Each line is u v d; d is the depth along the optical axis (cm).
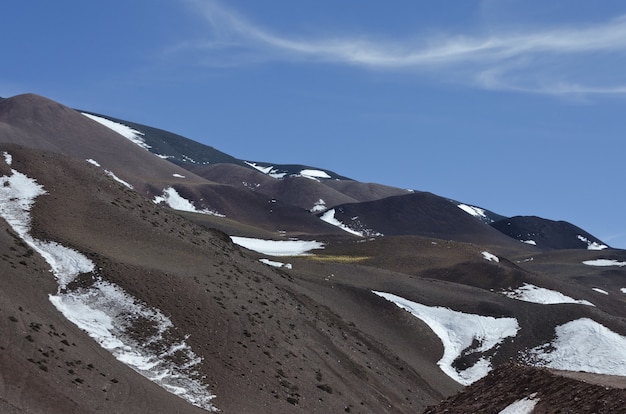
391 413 5119
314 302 6919
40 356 3638
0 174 6022
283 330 5444
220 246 7119
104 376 3834
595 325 7775
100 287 4775
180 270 5516
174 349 4506
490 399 3075
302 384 4772
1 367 3350
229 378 4444
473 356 7531
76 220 5712
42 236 5212
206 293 5259
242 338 4934
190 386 4241
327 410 4606
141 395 3803
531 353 7550
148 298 4834
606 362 7206
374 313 7675
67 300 4606
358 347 6219
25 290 4369
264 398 4394
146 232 6056
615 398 2502
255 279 6341
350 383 5247
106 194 6469
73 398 3412
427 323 7988
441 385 6519
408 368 6488
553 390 2816
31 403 3183
